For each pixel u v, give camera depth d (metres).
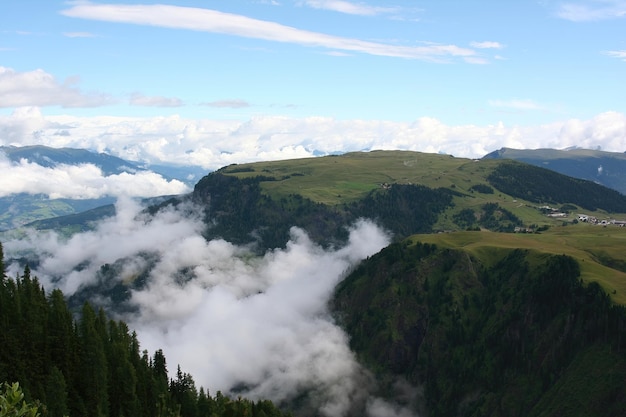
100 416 146.50
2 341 148.38
